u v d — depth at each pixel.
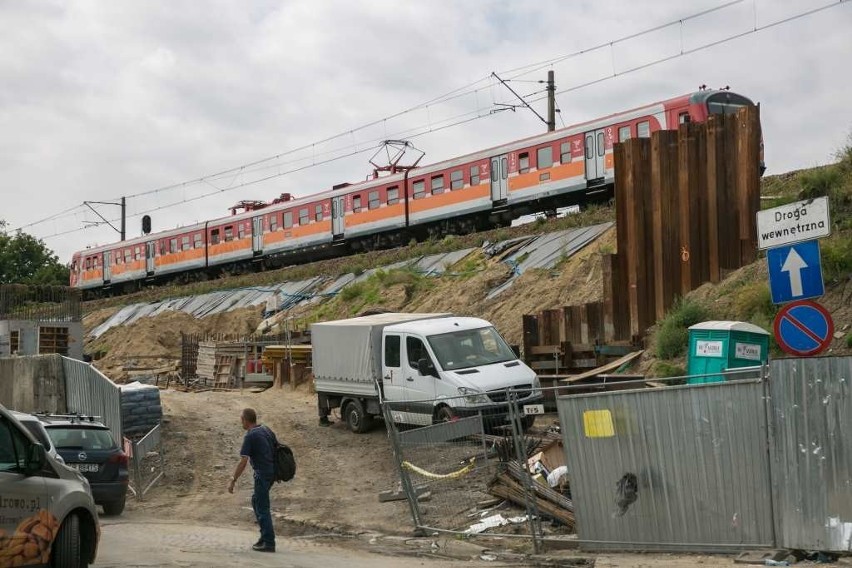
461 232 39.16
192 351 36.25
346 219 43.91
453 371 18.67
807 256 9.29
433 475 13.20
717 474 9.94
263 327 39.62
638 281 21.42
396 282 35.28
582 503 11.06
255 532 13.80
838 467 9.06
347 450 20.03
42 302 31.86
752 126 20.44
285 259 49.62
